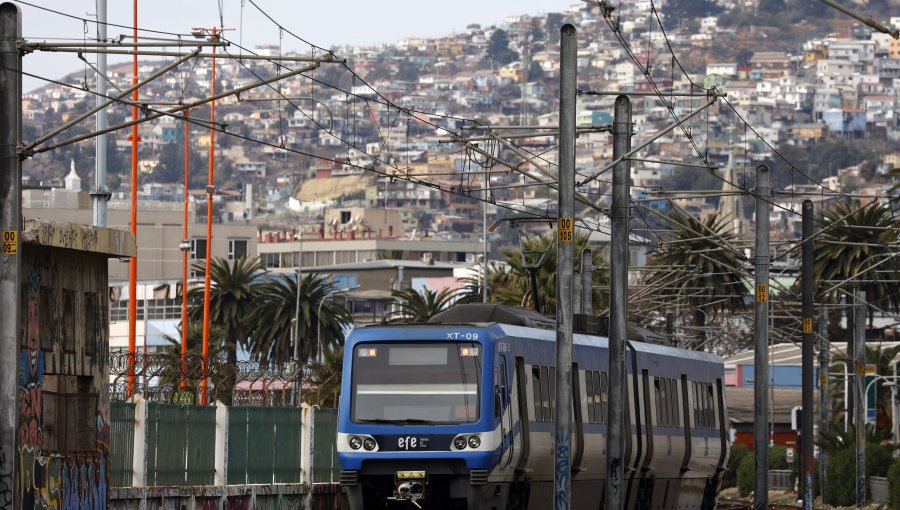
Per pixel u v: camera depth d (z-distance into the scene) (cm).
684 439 9762
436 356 6888
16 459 4988
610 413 7731
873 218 17325
